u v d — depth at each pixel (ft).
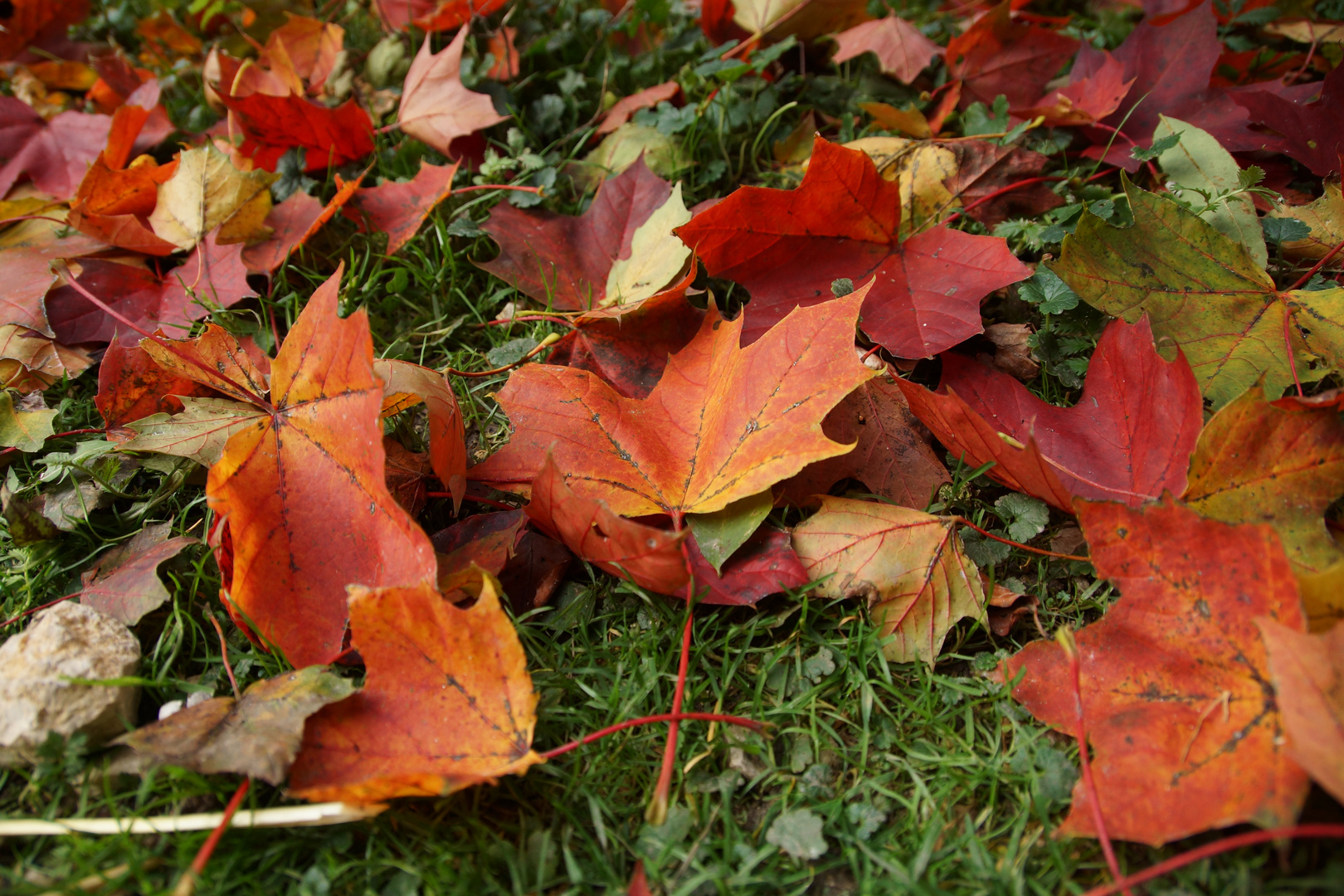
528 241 2.40
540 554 2.11
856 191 2.24
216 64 2.74
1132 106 2.50
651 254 2.32
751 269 2.28
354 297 2.43
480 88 2.70
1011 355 2.26
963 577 2.05
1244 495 1.97
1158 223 2.16
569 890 1.88
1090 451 2.09
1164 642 1.90
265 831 1.91
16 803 1.94
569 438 2.11
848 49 2.65
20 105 2.63
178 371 2.15
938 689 2.02
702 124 2.59
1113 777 1.86
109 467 2.19
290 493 2.02
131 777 1.94
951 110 2.58
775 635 2.07
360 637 1.90
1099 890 1.78
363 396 1.95
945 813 1.94
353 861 1.89
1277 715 1.82
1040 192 2.40
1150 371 2.04
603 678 2.04
